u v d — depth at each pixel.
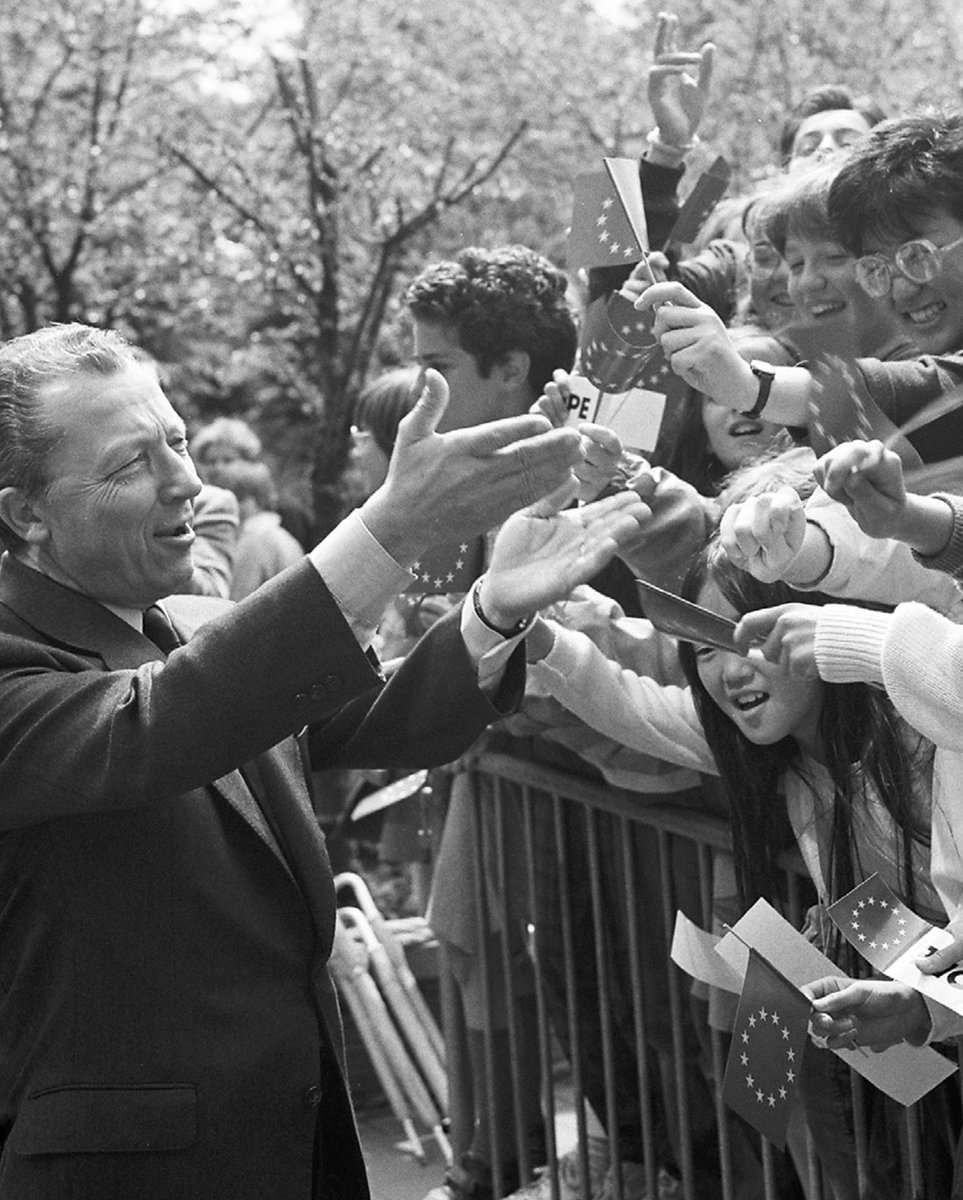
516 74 11.86
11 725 2.19
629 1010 3.49
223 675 2.07
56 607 2.34
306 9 12.05
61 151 12.09
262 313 13.80
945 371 2.27
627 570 3.43
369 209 12.03
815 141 3.97
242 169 12.09
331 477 11.47
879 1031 2.23
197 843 2.26
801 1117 2.95
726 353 2.45
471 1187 3.98
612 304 2.78
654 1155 3.24
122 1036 2.21
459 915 3.94
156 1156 2.20
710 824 2.95
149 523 2.30
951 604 2.35
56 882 2.23
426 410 2.05
